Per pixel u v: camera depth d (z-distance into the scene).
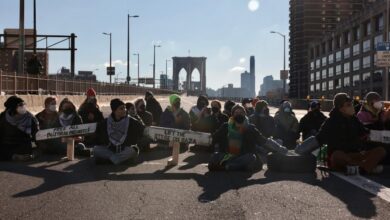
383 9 96.62
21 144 10.95
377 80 101.31
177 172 9.36
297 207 6.45
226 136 9.70
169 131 10.30
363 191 7.50
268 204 6.62
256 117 12.91
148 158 11.55
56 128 11.02
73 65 51.22
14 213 6.09
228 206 6.51
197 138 10.20
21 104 10.86
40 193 7.28
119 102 10.21
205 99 13.93
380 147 9.14
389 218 5.90
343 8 171.00
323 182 8.28
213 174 9.13
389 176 8.97
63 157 11.50
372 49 104.06
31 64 41.88
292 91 186.25
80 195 7.16
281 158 9.28
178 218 5.89
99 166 10.07
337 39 130.75
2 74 32.28
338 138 9.33
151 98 15.48
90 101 13.73
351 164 9.13
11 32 51.53
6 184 7.96
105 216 5.97
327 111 52.69
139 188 7.71
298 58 178.00
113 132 10.29
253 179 8.59
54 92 44.44
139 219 5.84
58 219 5.82
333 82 133.12
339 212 6.18
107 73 83.38
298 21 177.50
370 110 10.46
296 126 13.63
